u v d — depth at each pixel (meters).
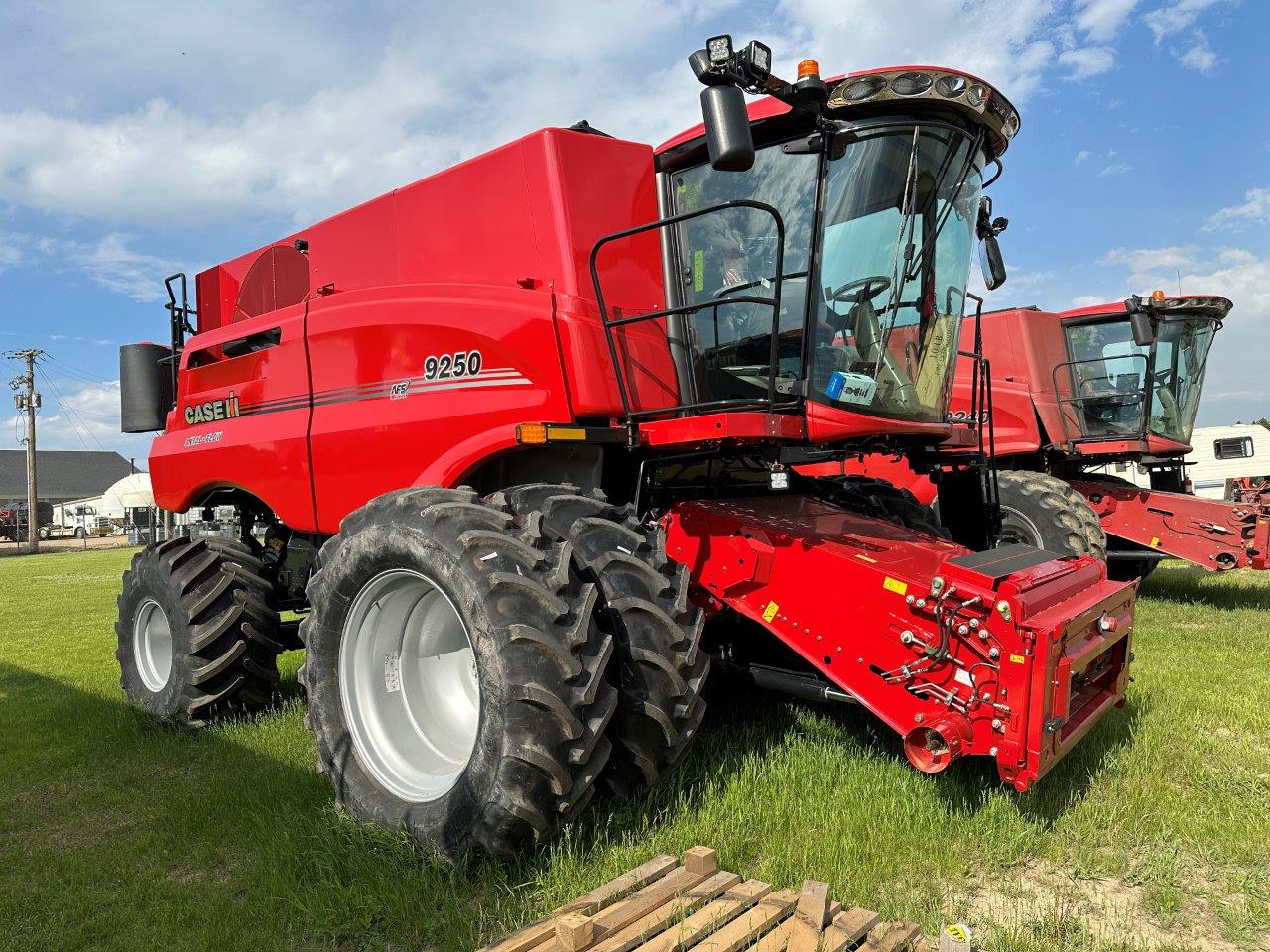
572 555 3.05
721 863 2.88
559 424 3.57
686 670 3.20
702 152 4.00
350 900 2.78
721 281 4.02
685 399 4.05
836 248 3.84
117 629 5.61
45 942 2.72
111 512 59.03
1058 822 3.22
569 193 3.84
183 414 5.88
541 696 2.74
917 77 3.68
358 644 3.49
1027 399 8.88
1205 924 2.65
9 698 6.11
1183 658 5.74
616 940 2.31
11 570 23.80
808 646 3.44
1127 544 9.10
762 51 3.15
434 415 4.14
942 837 3.09
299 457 4.84
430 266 4.38
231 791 3.79
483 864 2.88
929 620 3.10
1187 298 9.19
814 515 4.14
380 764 3.37
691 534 3.80
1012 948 2.45
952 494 5.02
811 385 3.76
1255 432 22.36
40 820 3.75
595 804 3.18
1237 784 3.57
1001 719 2.89
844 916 2.44
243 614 4.95
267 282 5.60
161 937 2.72
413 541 3.14
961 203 4.29
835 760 3.70
